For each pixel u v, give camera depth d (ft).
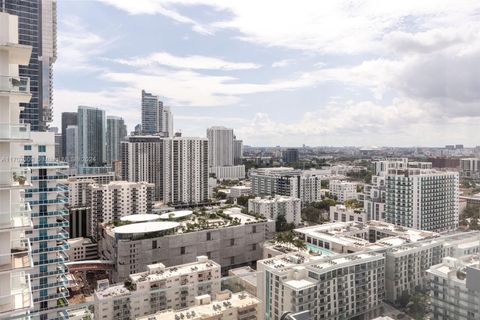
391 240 192.54
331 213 335.06
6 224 50.39
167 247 266.77
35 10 312.50
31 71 304.09
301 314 75.92
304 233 241.76
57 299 154.92
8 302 49.83
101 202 330.54
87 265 264.93
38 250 152.97
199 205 453.17
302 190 451.94
